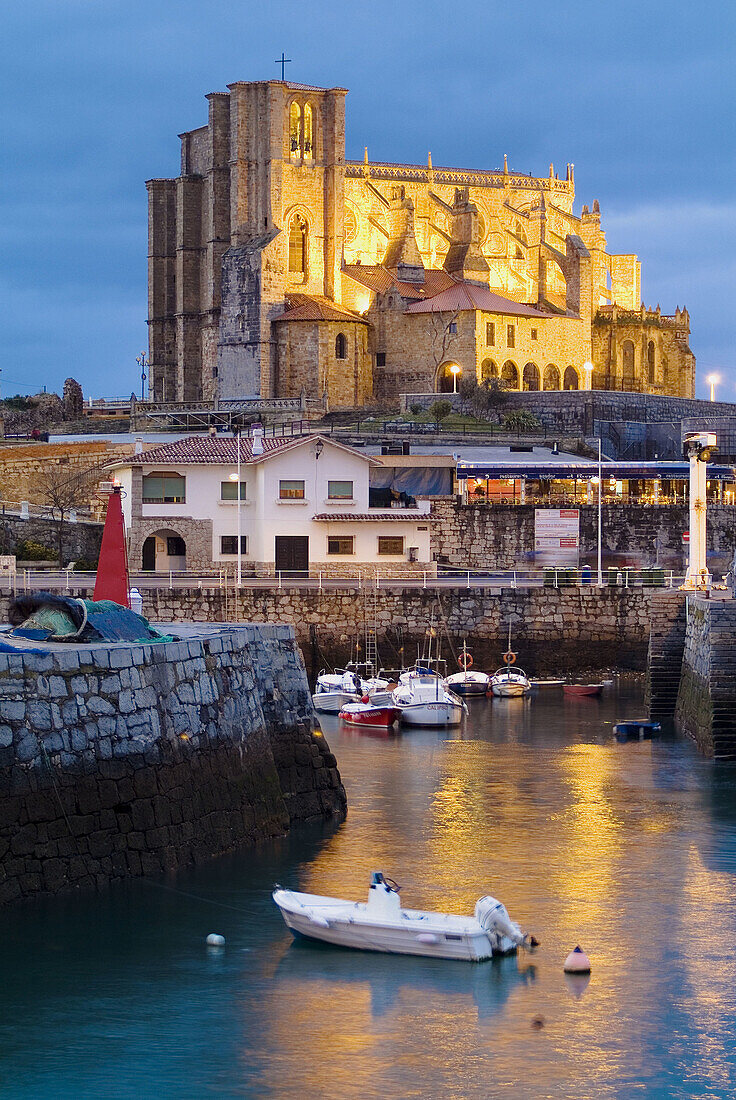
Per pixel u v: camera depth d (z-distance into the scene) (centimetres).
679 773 6756
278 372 17462
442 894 4791
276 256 17525
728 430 14900
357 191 19775
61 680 4309
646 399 16800
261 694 5459
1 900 4097
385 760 7100
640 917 4647
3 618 8588
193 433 15575
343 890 4712
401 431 15288
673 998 4050
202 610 9394
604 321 18700
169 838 4584
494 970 4222
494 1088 3553
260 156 17850
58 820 4256
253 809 5109
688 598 8250
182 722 4722
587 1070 3650
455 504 11800
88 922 4281
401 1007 3959
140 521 11069
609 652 10131
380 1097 3503
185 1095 3494
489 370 17375
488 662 9944
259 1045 3738
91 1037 3769
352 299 18038
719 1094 3547
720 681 7125
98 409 18812
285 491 11050
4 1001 3944
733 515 12462
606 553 12075
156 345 19588
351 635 9675
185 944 4316
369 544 11119
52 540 11725
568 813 5922
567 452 14975
